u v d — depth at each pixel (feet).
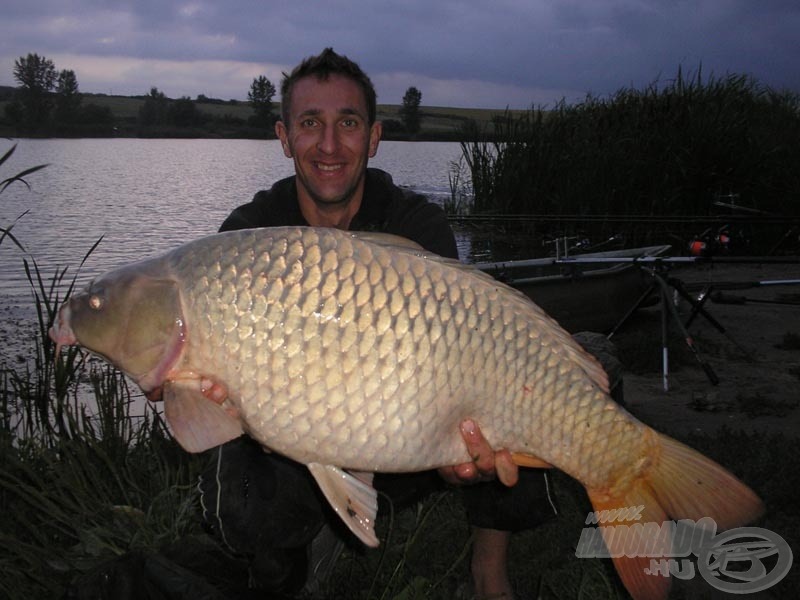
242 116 204.23
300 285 6.64
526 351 7.04
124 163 90.48
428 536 10.00
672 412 15.31
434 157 103.24
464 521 10.48
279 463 8.15
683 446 7.25
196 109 204.54
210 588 7.68
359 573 9.29
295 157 9.29
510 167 38.70
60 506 10.69
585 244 33.19
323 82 9.02
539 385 7.07
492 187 40.29
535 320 7.15
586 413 7.16
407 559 9.26
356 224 9.62
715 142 35.22
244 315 6.63
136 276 6.82
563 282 19.67
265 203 9.73
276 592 8.34
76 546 9.64
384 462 6.82
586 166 36.29
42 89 165.99
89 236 37.19
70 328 6.93
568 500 11.02
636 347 19.27
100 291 6.86
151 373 6.80
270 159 101.35
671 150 35.47
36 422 13.69
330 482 6.86
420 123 183.83
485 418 7.04
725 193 35.24
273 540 8.10
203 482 8.31
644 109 38.78
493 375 6.96
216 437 6.81
